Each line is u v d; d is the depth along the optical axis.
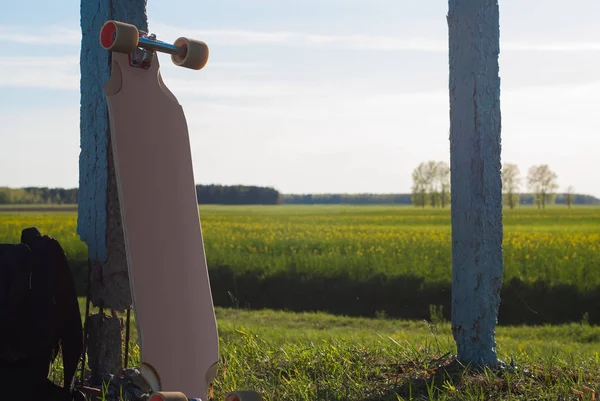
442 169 107.88
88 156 4.03
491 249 4.71
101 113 3.97
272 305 16.16
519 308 14.86
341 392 4.25
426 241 25.28
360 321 11.91
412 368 4.80
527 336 10.90
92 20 4.01
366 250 22.41
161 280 3.08
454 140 4.77
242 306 15.98
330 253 20.20
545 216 61.84
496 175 4.73
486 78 4.70
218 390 4.29
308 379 4.58
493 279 4.71
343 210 83.94
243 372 4.71
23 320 3.09
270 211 75.94
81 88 4.06
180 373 3.04
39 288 3.14
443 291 15.84
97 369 4.04
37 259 3.17
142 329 2.95
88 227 4.04
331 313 15.23
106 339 4.05
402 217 55.81
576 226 42.28
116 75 3.20
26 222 36.62
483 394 4.12
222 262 19.02
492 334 4.72
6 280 3.07
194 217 3.31
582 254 19.62
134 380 3.98
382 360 5.07
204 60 3.35
